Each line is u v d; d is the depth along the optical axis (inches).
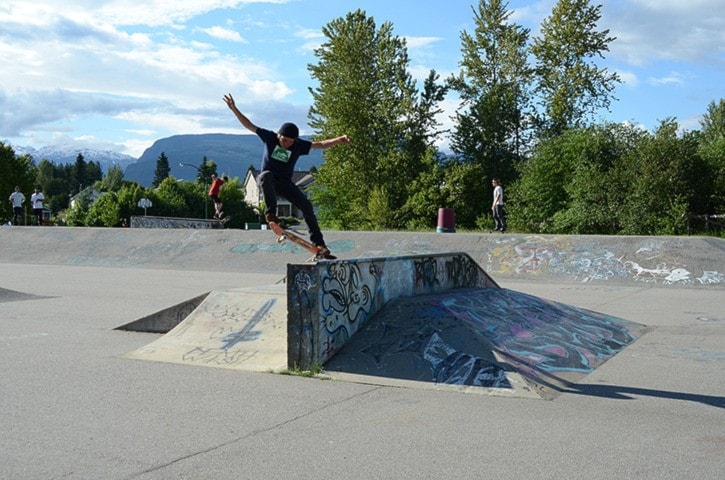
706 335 303.0
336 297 228.8
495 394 195.6
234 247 722.8
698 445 152.9
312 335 218.5
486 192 1561.3
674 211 940.6
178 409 180.5
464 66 1632.6
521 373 206.1
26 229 872.3
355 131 1608.0
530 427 165.9
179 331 265.4
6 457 143.3
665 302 416.8
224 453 146.3
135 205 2738.7
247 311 266.1
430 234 674.2
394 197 1599.4
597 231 1047.6
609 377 222.4
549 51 1556.3
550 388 202.1
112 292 470.6
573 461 142.0
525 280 557.6
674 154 965.8
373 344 232.2
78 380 212.5
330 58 1615.4
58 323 331.3
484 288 315.3
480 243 635.5
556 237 608.1
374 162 1637.6
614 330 300.4
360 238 699.4
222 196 2950.3
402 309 252.1
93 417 173.0
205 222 1258.0
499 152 1604.3
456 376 207.0
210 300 278.5
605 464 140.3
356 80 1608.0
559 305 320.2
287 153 269.4
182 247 747.4
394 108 1617.9
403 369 214.8
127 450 148.1
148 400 189.3
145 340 283.7
